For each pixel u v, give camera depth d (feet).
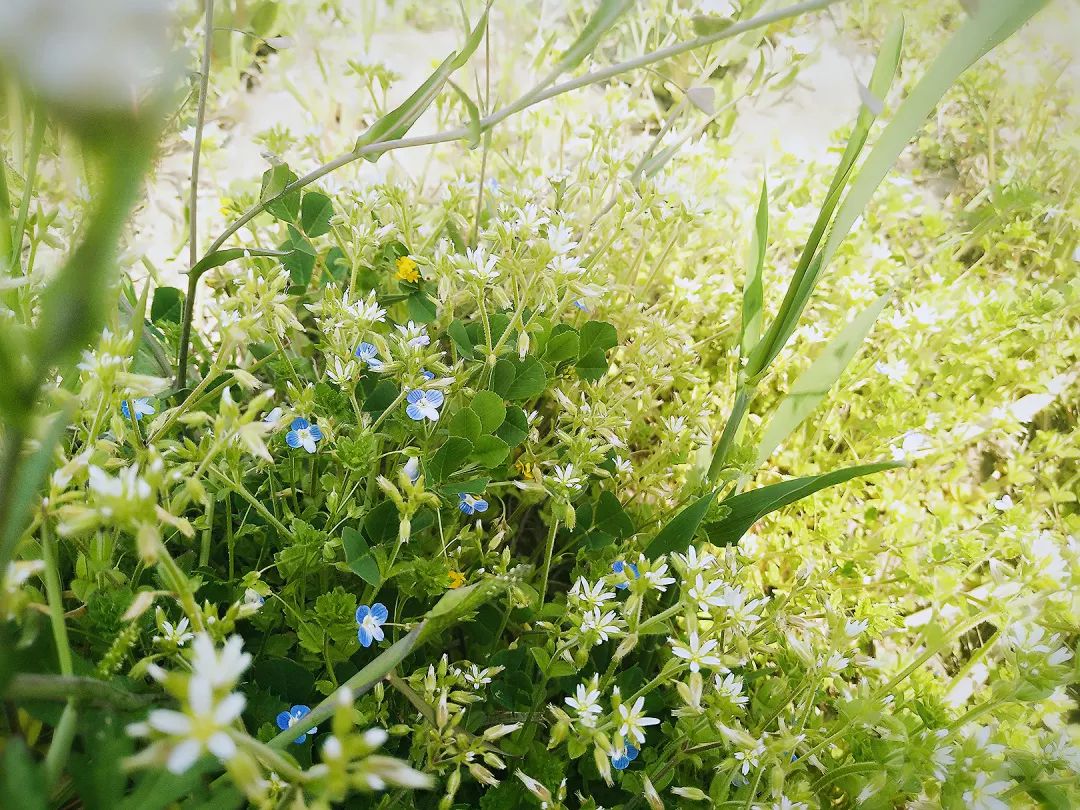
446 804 0.62
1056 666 0.70
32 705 0.53
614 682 0.79
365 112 1.44
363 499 0.86
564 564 1.03
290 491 0.80
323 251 1.00
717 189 1.31
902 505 1.09
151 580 0.72
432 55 1.59
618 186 1.13
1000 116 1.62
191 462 0.64
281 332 0.79
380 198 0.93
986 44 0.69
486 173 1.30
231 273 1.03
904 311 1.29
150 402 0.77
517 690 0.77
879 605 0.92
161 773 0.47
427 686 0.68
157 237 1.24
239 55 1.41
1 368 0.31
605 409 0.88
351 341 0.82
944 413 1.20
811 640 0.88
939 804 0.72
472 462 0.81
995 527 1.07
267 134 1.09
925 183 1.67
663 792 0.79
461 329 0.90
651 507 0.97
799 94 1.72
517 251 0.85
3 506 0.38
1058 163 1.49
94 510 0.47
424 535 0.85
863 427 1.23
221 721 0.38
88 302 0.29
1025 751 0.75
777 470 1.20
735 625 0.70
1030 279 1.51
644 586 0.67
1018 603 0.80
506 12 1.49
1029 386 1.25
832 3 0.59
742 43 1.11
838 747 0.86
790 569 1.09
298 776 0.44
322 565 0.76
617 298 1.10
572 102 1.27
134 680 0.60
